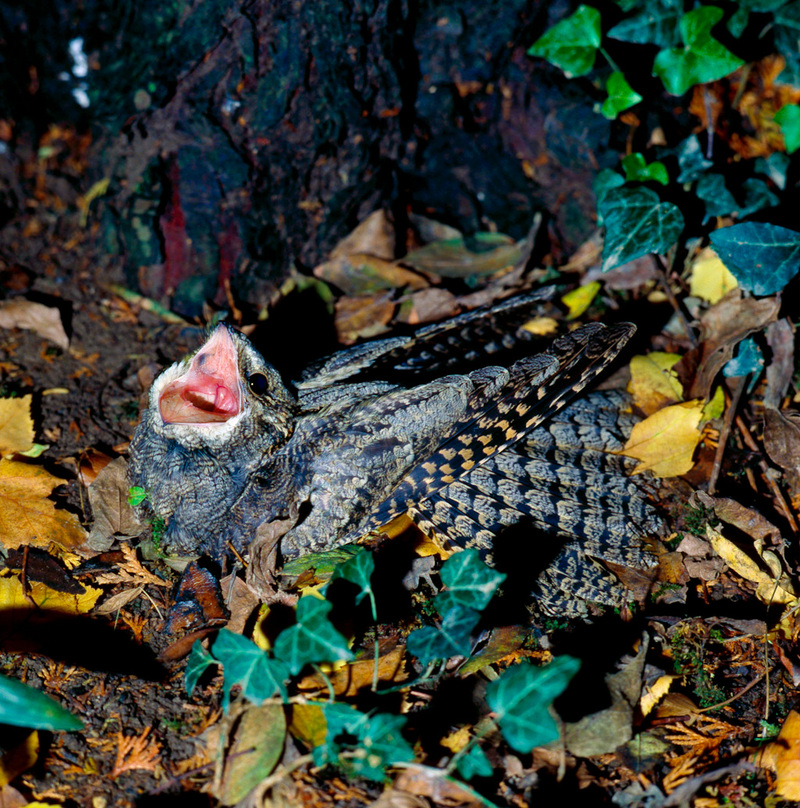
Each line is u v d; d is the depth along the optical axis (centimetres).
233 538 152
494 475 154
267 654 146
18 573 151
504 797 145
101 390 162
